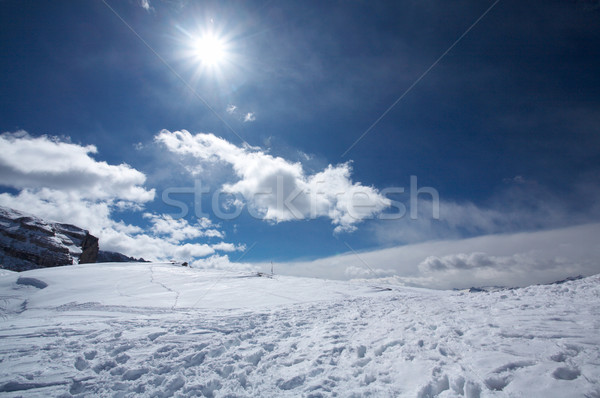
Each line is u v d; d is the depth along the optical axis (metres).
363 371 4.64
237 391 4.36
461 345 4.82
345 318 9.05
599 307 6.06
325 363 5.16
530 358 3.88
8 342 7.09
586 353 3.77
